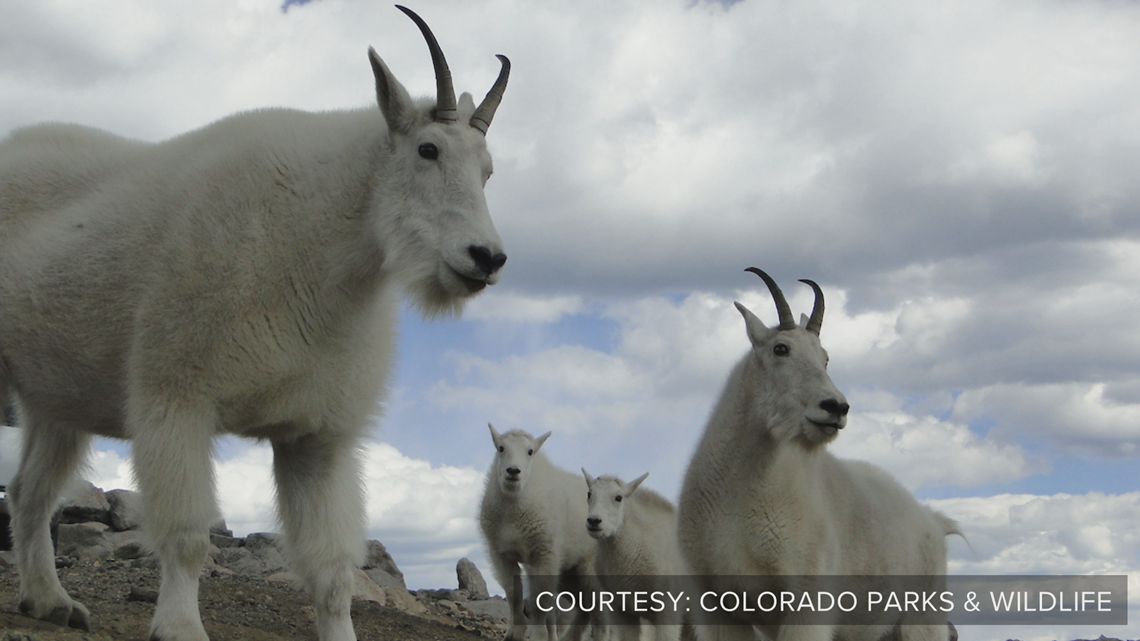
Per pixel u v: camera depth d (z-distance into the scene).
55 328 4.65
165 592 4.25
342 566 4.66
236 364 4.27
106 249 4.53
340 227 4.42
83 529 9.25
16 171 5.07
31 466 5.41
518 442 10.31
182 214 4.38
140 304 4.34
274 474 4.80
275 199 4.38
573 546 10.98
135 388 4.32
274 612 7.67
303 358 4.39
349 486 4.75
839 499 5.97
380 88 4.41
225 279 4.25
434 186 4.34
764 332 5.89
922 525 6.57
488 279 4.22
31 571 5.25
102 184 4.94
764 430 5.68
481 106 4.65
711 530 5.80
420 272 4.29
